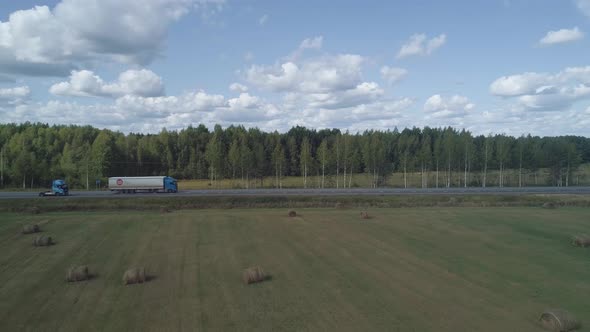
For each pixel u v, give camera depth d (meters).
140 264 27.88
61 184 65.50
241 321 18.62
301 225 40.72
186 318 18.98
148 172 123.06
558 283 23.89
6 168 100.50
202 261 28.53
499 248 32.09
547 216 46.28
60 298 21.73
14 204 53.78
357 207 55.19
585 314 19.41
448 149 104.81
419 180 120.88
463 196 61.12
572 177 118.31
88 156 101.38
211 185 106.69
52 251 31.06
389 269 26.53
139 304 20.80
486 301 21.02
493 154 111.12
